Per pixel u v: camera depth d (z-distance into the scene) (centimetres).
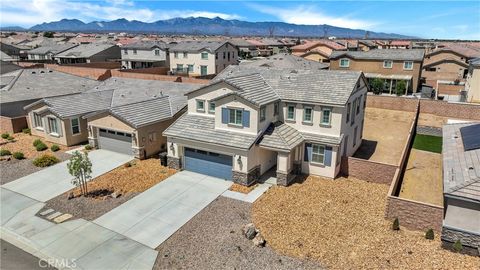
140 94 3572
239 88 2355
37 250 1614
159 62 7488
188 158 2531
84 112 3153
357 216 1878
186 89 3506
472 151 1952
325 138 2355
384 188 2248
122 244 1648
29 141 3200
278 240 1658
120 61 7825
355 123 2823
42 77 4206
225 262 1505
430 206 1688
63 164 2655
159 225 1811
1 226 1816
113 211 1956
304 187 2262
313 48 9050
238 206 2006
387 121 4119
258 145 2306
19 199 2103
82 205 2027
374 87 5566
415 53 5781
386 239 1655
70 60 7725
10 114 3662
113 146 2934
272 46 13012
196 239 1681
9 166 2616
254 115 2283
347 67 6019
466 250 1551
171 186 2281
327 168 2388
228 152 2305
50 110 3022
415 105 4297
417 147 3278
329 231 1730
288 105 2509
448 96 5119
